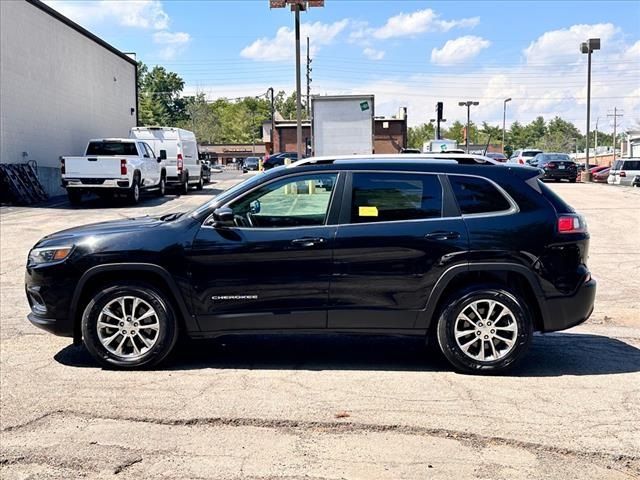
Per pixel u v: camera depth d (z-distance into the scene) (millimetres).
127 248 5566
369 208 5594
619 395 5031
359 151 21859
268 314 5574
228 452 4055
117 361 5645
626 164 34500
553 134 131000
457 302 5461
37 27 24531
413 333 5582
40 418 4582
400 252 5484
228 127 132500
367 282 5508
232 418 4559
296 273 5520
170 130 26875
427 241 5480
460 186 5637
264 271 5539
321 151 21906
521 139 137250
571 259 5574
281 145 45719
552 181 37688
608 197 23734
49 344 6523
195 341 6621
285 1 23422
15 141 22953
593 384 5293
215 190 30312
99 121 31219
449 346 5496
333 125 21812
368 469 3826
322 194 5648
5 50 22172
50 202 22828
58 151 26484
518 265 5473
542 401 4895
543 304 5539
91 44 30156
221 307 5590
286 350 6316
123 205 21828
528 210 5574
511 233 5496
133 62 36656
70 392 5102
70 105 27688
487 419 4543
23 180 22156
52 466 3885
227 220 5516
